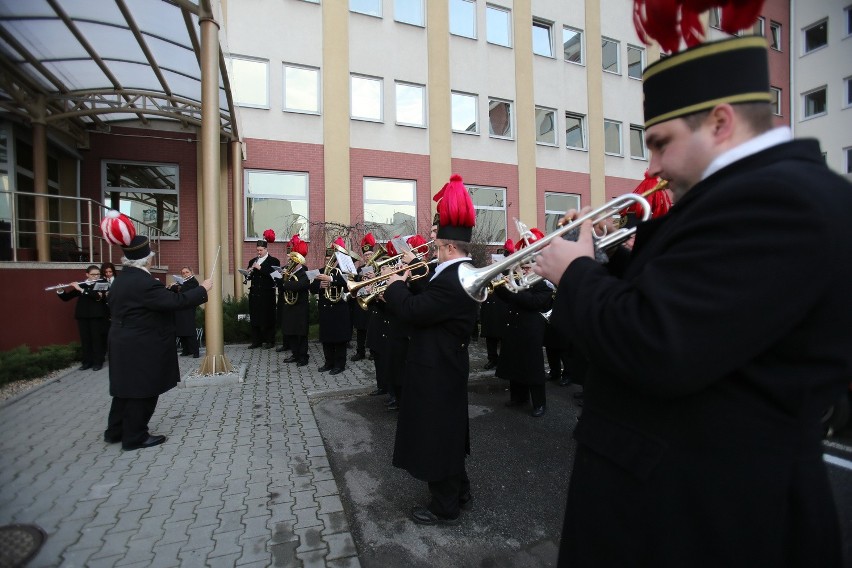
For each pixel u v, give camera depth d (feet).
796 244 2.58
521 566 7.52
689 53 3.26
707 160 3.27
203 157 18.70
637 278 3.22
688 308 2.76
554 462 11.68
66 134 30.35
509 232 44.45
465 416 8.80
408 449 8.42
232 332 29.86
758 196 2.74
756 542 2.85
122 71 26.81
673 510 3.06
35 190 26.96
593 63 49.11
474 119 43.52
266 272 27.37
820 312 2.72
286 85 36.52
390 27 39.91
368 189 39.27
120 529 8.34
